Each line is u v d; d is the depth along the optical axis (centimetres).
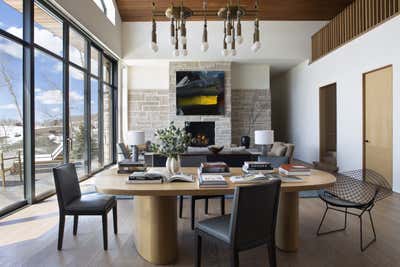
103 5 632
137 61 717
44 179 378
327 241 245
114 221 262
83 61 510
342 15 560
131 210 336
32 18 342
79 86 491
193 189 185
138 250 225
